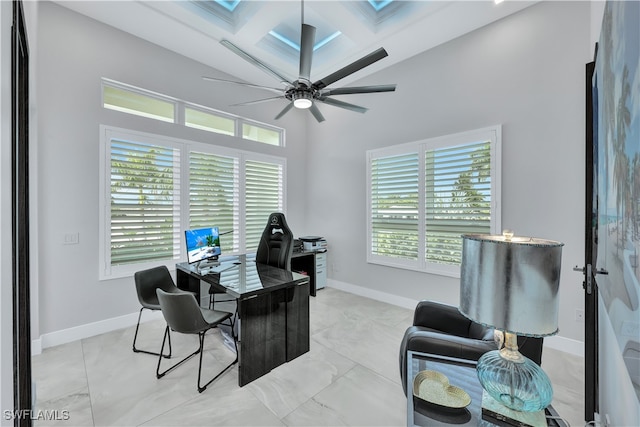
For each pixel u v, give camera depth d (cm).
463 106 311
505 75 282
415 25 296
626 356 81
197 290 282
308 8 288
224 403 185
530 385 101
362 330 295
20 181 137
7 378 67
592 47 226
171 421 169
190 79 356
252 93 426
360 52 347
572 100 245
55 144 261
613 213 96
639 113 68
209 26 298
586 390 160
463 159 310
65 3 262
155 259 325
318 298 401
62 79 264
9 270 71
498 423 103
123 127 301
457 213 316
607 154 106
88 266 279
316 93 254
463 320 197
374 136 397
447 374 132
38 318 247
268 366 220
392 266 376
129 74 306
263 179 443
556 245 94
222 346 260
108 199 290
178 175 344
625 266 81
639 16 68
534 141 265
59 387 199
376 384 205
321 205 473
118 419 170
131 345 261
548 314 92
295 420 171
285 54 369
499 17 283
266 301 219
